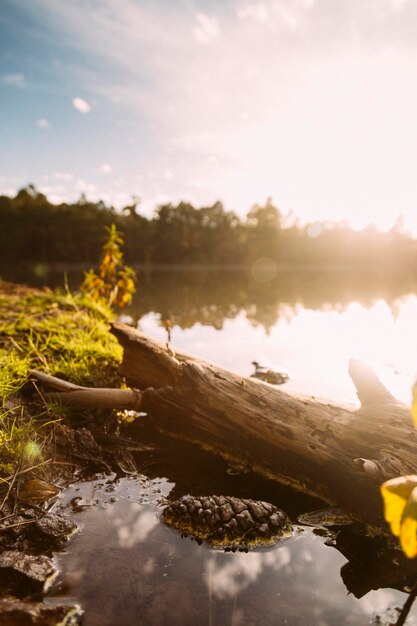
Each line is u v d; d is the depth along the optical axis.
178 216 80.12
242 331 8.53
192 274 43.66
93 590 1.73
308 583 1.83
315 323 9.77
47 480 2.62
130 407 3.54
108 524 2.24
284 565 1.96
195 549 2.04
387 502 1.10
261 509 2.26
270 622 1.59
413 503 1.03
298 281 31.70
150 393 3.46
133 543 2.07
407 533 1.02
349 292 19.95
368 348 7.04
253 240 81.81
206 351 6.65
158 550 2.02
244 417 3.08
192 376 3.33
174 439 3.47
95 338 5.14
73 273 37.81
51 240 67.31
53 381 3.58
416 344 7.38
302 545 2.14
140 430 3.62
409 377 5.32
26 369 3.79
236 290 20.86
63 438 3.02
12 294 8.97
